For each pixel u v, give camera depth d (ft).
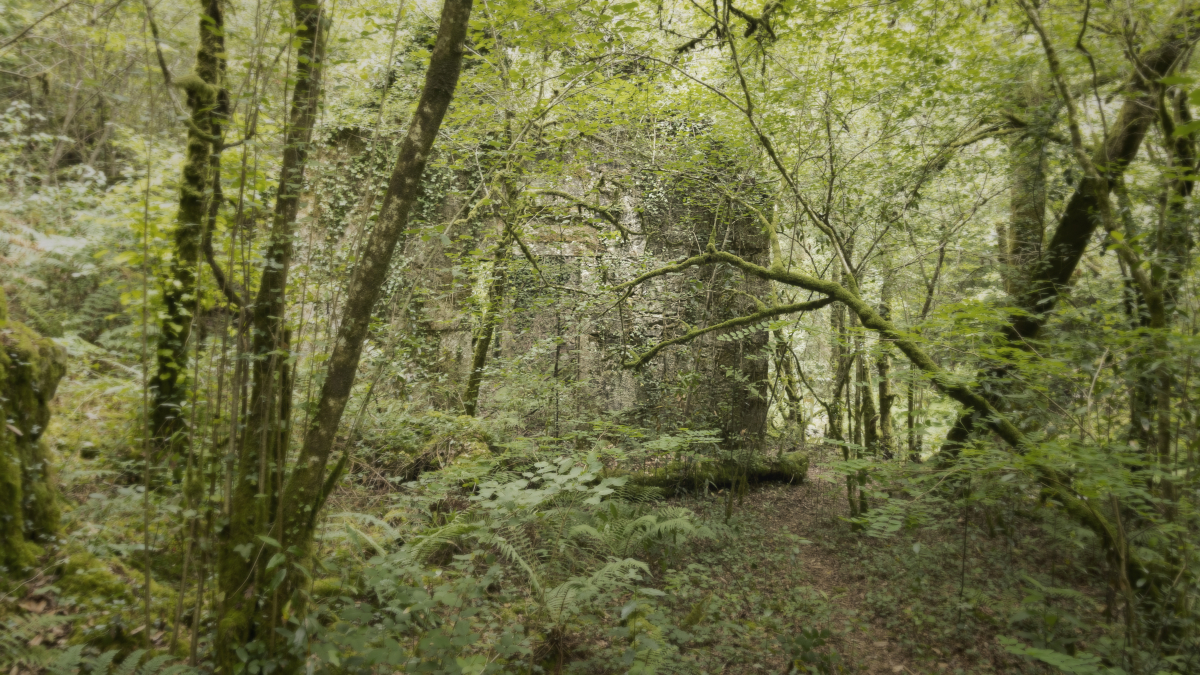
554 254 30.14
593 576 12.69
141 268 11.33
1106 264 22.17
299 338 9.83
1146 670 10.68
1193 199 12.68
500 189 22.63
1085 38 17.40
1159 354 11.10
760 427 32.35
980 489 13.58
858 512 22.80
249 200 9.68
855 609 17.15
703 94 23.44
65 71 14.90
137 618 9.80
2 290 11.54
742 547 20.92
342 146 20.29
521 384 24.30
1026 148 20.53
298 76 8.93
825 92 22.24
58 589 9.70
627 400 31.12
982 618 15.89
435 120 8.82
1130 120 16.53
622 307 26.71
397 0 14.57
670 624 13.39
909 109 21.58
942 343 15.24
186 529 10.16
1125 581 11.44
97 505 11.85
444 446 21.70
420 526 15.99
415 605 9.75
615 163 29.71
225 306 9.36
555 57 22.29
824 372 33.76
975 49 20.22
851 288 18.86
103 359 15.75
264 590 8.43
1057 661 8.98
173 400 13.24
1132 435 13.03
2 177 15.42
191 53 11.05
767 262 32.50
